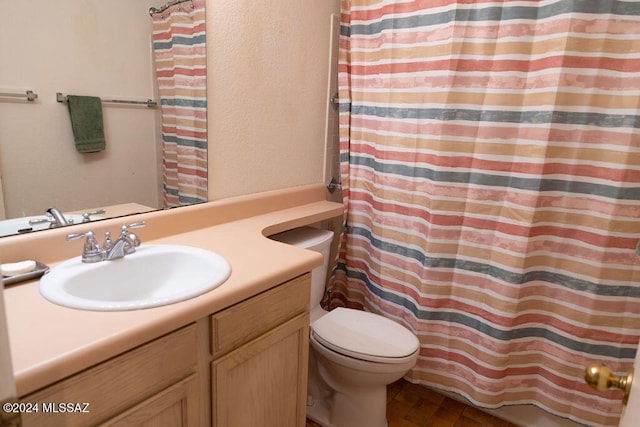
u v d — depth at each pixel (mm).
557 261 1452
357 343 1478
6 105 996
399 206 1749
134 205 1299
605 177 1325
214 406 993
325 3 1847
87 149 1164
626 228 1326
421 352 1729
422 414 1765
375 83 1776
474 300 1591
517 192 1432
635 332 1384
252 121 1624
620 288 1370
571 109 1326
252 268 1098
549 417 1665
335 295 2146
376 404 1559
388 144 1750
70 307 833
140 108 1275
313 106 1896
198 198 1485
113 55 1186
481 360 1579
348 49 1877
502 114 1425
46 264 1061
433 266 1624
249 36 1548
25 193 1054
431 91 1556
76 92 1121
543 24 1324
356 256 2014
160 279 1160
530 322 1527
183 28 1338
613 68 1268
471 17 1436
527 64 1373
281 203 1776
